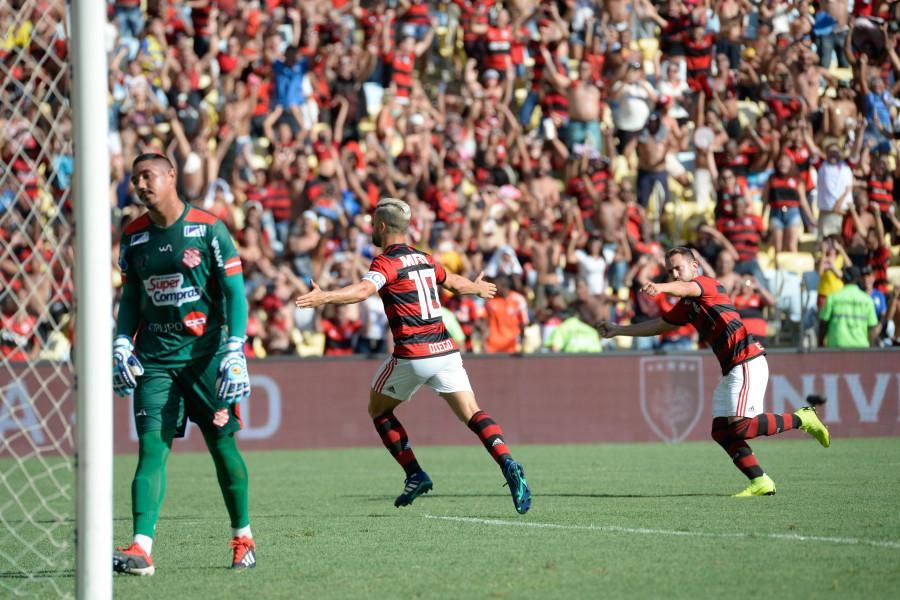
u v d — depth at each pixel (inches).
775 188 2409.0
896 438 2122.3
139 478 700.7
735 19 2581.2
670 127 2475.4
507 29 2573.8
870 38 2573.8
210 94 2566.4
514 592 601.9
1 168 815.7
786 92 2511.1
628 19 2645.2
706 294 1112.2
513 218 2374.5
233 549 725.3
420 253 974.4
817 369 2159.2
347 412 2117.4
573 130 2482.8
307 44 2519.7
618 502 1083.9
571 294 2308.1
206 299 698.8
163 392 701.9
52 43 775.1
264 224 2342.5
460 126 2425.0
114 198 2289.6
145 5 2625.5
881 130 2536.9
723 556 706.8
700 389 2166.6
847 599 565.6
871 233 2372.0
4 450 1873.8
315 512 1084.5
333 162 2372.0
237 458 718.5
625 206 2330.2
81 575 567.5
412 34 2647.6
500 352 2151.8
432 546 799.7
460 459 1800.0
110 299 581.3
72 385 621.6
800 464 1534.2
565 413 2146.9
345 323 2199.8
